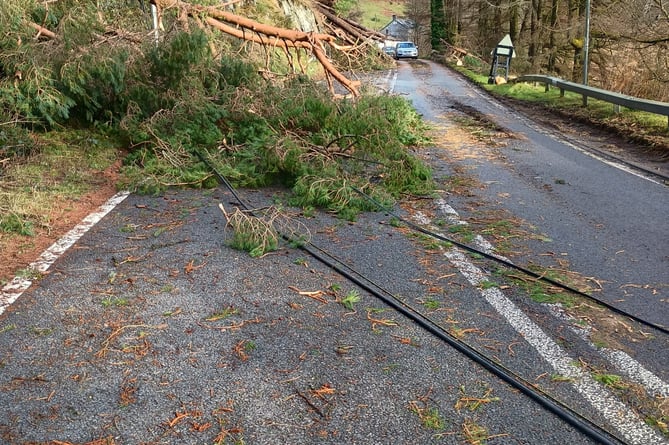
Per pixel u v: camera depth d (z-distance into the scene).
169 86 9.17
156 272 4.73
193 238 5.54
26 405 3.00
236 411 2.98
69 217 6.10
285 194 7.23
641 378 3.40
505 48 28.08
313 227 6.01
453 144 11.65
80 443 2.72
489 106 18.64
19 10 8.38
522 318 4.11
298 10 28.80
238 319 3.96
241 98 9.21
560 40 31.19
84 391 3.13
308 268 4.91
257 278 4.66
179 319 3.95
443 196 7.52
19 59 8.15
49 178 7.20
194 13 11.30
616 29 19.75
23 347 3.56
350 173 7.58
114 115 9.27
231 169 7.54
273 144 7.52
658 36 18.73
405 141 11.04
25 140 7.83
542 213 6.85
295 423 2.89
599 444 2.81
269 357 3.50
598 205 7.27
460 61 44.50
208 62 9.72
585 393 3.22
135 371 3.33
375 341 3.72
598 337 3.88
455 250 5.48
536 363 3.51
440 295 4.45
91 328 3.81
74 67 8.32
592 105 16.81
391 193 7.28
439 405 3.07
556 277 4.88
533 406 3.10
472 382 3.29
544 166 9.67
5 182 6.66
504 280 4.80
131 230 5.72
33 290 4.35
